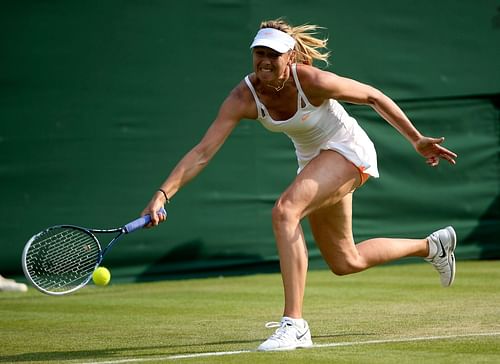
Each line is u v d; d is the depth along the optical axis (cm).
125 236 3572
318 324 2200
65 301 2947
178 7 3612
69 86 3506
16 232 3459
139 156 3581
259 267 3753
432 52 3934
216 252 3691
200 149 1869
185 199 3647
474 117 3997
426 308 2436
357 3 3831
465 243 3978
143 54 3581
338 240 2011
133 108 3575
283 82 1827
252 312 2528
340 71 3809
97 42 3531
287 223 1822
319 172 1875
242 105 1873
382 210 3859
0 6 3434
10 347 1970
